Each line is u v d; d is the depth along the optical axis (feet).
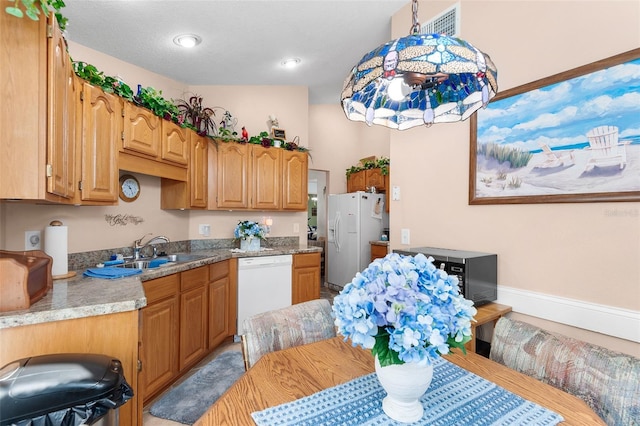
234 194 11.50
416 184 7.94
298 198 12.73
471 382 3.36
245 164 11.67
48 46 4.41
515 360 3.89
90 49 9.21
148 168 8.46
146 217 9.86
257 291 10.87
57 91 4.69
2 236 6.03
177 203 10.19
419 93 4.90
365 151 18.39
